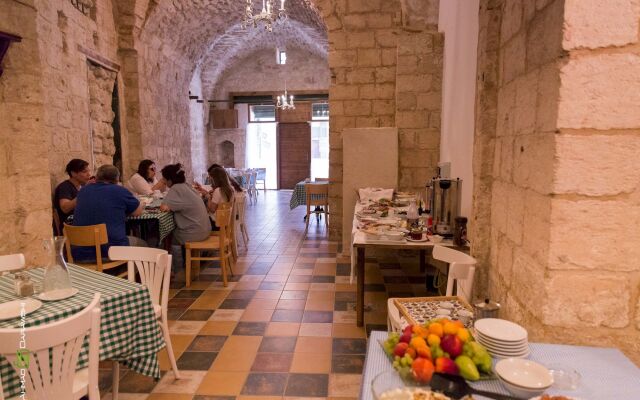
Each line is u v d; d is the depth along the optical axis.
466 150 3.30
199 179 11.49
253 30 10.05
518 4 1.90
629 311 1.54
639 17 1.42
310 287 4.23
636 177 1.48
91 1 5.34
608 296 1.54
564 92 1.46
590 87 1.46
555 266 1.54
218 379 2.57
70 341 1.52
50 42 4.48
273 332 3.21
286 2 8.19
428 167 5.29
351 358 2.82
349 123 5.92
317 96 12.20
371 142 5.23
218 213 4.16
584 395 1.18
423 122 5.22
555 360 1.38
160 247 4.76
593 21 1.43
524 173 1.80
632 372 1.31
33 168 2.89
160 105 7.29
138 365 2.09
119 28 6.11
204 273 4.70
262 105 12.59
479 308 1.68
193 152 11.04
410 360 1.22
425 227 3.48
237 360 2.80
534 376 1.24
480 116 2.33
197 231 4.36
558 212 1.52
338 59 5.84
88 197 3.63
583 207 1.50
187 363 2.76
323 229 7.13
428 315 2.09
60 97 4.69
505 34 2.11
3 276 2.32
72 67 4.93
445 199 3.25
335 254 5.50
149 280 2.61
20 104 2.80
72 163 4.46
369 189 5.07
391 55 5.76
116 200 3.68
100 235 3.35
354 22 5.74
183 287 4.24
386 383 1.18
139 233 4.73
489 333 1.44
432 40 5.07
